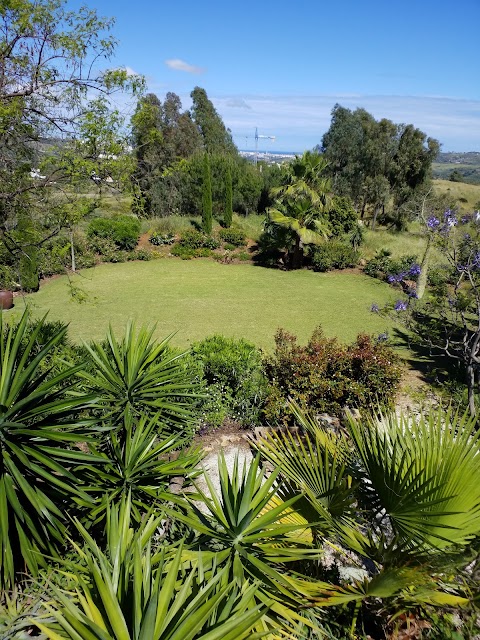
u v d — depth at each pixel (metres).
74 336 10.33
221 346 6.26
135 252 18.98
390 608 2.32
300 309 12.73
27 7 5.58
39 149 6.38
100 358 3.95
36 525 2.78
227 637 1.46
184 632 1.43
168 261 18.91
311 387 5.90
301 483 2.63
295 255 17.69
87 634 1.40
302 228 16.89
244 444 5.59
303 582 2.24
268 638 1.87
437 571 1.99
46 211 6.47
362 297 13.98
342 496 2.38
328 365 6.25
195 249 19.73
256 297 13.93
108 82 6.08
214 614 1.63
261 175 27.12
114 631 1.42
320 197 17.77
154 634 1.45
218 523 2.39
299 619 1.99
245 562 2.16
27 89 5.92
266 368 6.32
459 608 2.29
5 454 2.64
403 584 1.97
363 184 26.02
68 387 3.34
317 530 2.55
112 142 5.95
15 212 6.43
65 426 2.93
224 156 25.70
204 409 5.69
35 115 6.21
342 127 27.94
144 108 6.31
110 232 18.73
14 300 13.20
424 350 9.68
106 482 3.16
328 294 14.32
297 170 17.77
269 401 5.83
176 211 25.05
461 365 7.93
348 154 27.88
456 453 2.37
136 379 3.85
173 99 28.14
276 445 2.96
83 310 12.43
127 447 3.30
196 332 10.77
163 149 24.59
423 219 6.56
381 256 16.70
